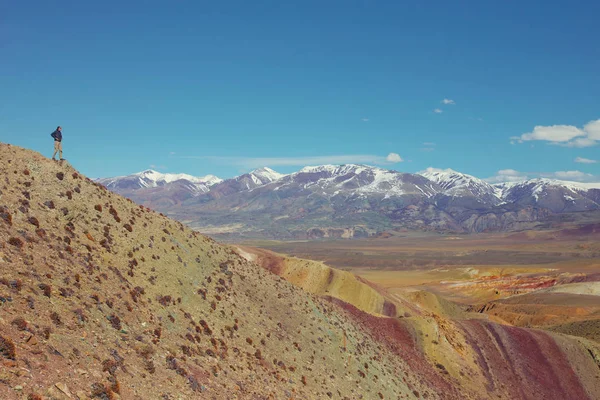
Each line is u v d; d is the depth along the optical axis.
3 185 21.98
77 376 14.23
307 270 91.94
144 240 27.31
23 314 15.27
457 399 45.09
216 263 33.38
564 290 134.75
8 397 11.71
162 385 16.98
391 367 40.44
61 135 27.86
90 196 26.81
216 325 25.38
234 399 19.66
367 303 85.56
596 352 66.50
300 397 24.50
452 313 104.12
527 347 62.66
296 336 32.00
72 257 20.84
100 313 18.61
